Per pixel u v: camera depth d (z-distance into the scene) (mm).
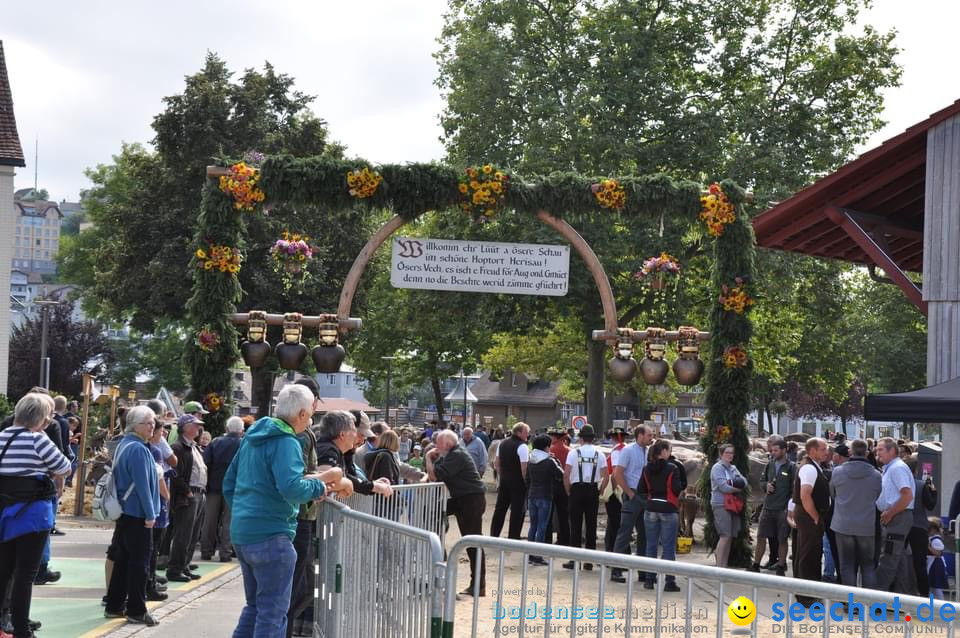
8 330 37156
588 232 31641
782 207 16547
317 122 43469
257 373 40281
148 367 69875
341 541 7270
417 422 90438
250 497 6477
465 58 35312
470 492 11609
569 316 34062
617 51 34344
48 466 7812
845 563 12039
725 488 14328
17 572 7719
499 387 95750
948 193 15180
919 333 59219
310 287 40000
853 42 35000
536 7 35969
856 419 73562
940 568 13195
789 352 40406
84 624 9211
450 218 33156
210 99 41062
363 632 6723
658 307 33062
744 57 35531
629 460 14141
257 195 14719
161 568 12633
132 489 9086
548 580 5047
